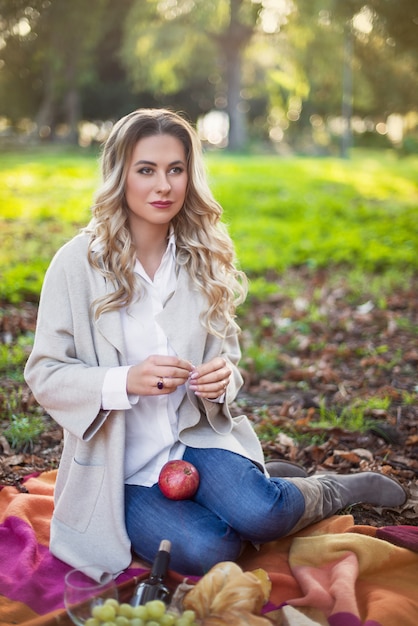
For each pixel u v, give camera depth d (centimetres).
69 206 1177
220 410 278
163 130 260
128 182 261
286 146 4231
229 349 298
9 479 342
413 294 727
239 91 3547
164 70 3111
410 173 2222
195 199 278
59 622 223
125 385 247
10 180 1498
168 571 245
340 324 623
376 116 4041
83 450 262
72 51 1335
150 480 270
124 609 209
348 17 1195
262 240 989
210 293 273
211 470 267
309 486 280
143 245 273
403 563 266
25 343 538
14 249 844
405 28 1110
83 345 261
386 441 399
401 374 513
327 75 3133
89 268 263
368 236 1005
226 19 3061
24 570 255
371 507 316
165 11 3019
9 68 1269
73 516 264
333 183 1706
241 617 222
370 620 226
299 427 409
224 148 3881
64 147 3175
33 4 1141
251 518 257
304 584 248
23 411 421
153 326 267
